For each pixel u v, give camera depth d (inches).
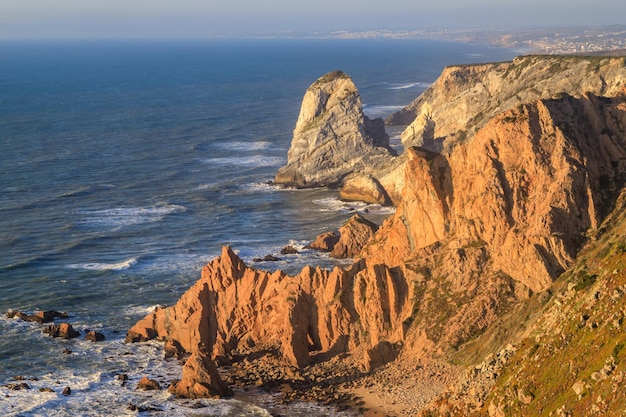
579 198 3666.3
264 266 5221.5
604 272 2876.5
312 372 3599.9
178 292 4852.4
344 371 3567.9
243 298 4023.1
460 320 3560.5
